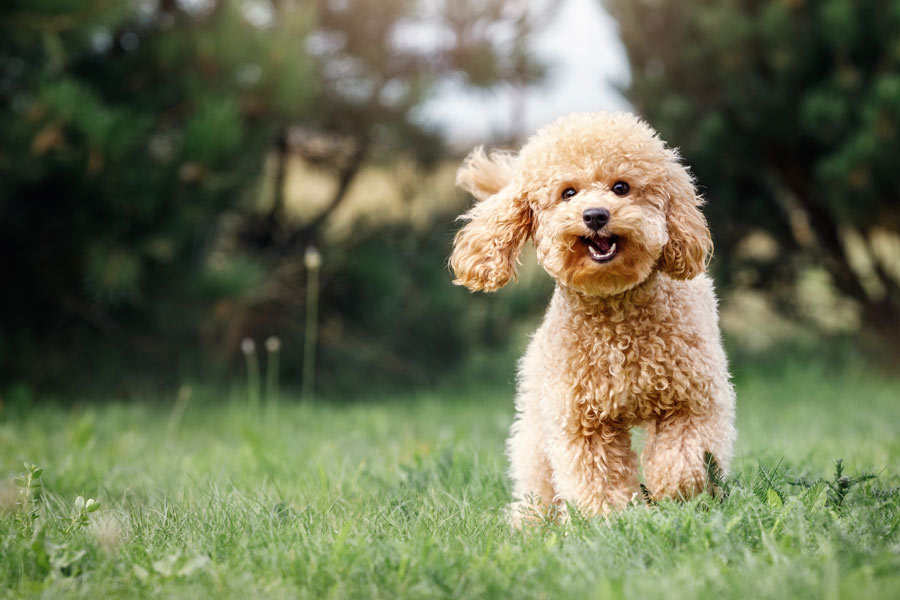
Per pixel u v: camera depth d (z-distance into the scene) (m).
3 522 3.14
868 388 8.05
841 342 9.43
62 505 3.49
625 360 3.14
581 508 3.15
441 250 9.88
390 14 9.41
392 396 9.16
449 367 9.84
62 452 5.21
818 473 3.65
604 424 3.25
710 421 3.14
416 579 2.46
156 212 7.08
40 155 6.50
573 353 3.21
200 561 2.55
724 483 3.00
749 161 8.87
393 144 9.83
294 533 2.88
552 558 2.55
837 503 2.94
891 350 9.18
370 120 9.54
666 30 9.29
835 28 7.91
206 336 8.75
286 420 7.04
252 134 7.59
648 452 3.22
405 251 9.72
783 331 10.44
